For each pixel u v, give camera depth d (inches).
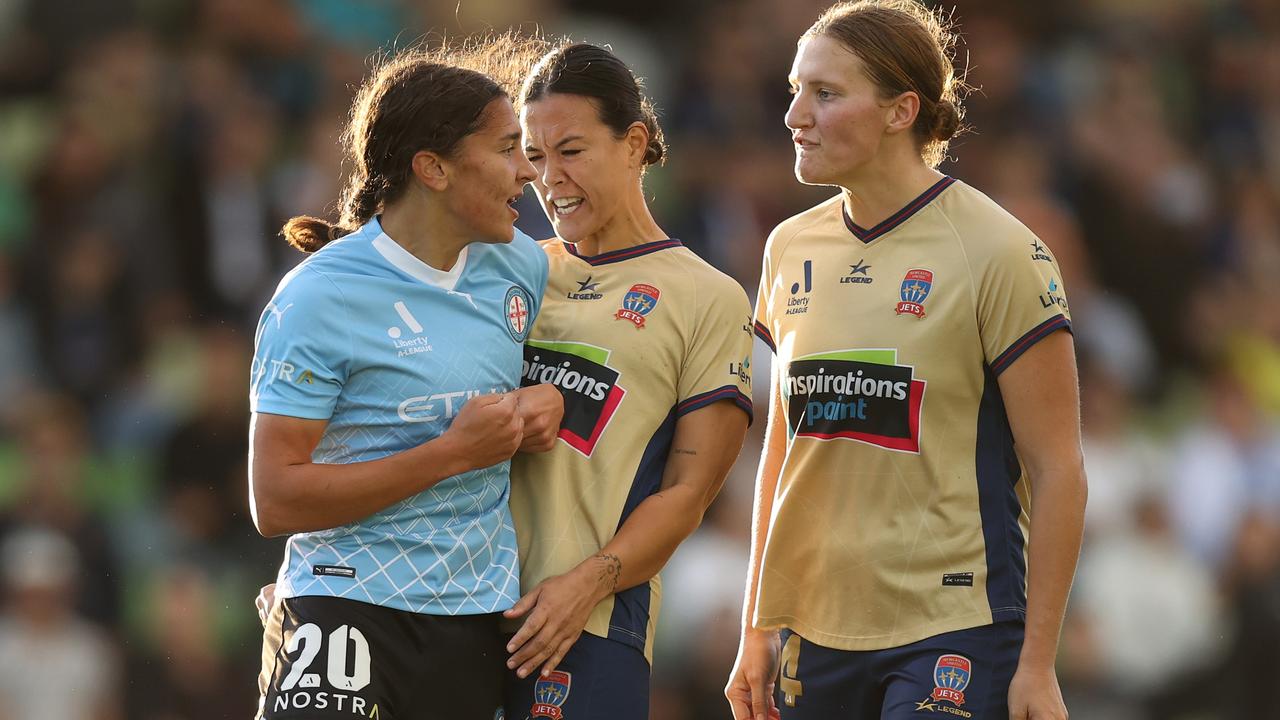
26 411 1252.5
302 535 504.1
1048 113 1673.2
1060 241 1504.7
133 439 1262.3
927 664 506.6
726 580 1164.5
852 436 518.9
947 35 547.5
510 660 503.2
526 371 538.6
